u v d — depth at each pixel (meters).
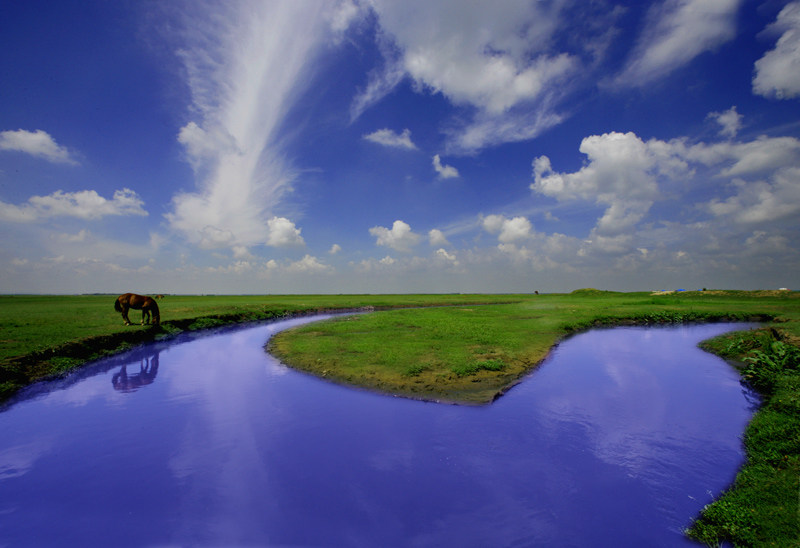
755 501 5.25
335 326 24.55
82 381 12.55
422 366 12.73
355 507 5.74
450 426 8.46
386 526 5.27
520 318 28.05
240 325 28.94
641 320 28.94
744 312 30.92
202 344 19.77
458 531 5.17
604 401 10.09
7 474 6.80
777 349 11.80
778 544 4.36
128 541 5.07
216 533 5.15
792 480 5.53
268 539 5.08
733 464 6.71
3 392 10.44
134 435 8.33
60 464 7.14
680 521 5.24
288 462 7.08
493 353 14.71
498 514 5.53
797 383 9.48
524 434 8.08
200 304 41.78
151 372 13.69
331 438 7.99
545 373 12.90
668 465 6.77
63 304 40.75
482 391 10.59
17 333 15.95
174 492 6.20
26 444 7.94
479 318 28.16
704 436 7.93
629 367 13.95
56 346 13.85
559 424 8.57
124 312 20.58
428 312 35.09
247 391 11.07
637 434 8.08
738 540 4.66
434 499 5.92
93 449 7.72
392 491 6.14
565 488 6.12
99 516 5.59
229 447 7.72
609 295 67.81
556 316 29.17
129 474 6.77
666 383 11.83
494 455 7.23
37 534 5.18
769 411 8.34
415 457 7.17
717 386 11.56
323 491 6.17
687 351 17.27
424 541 4.97
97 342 15.88
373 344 16.73
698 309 34.47
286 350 16.64
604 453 7.23
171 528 5.29
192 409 9.84
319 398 10.28
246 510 5.67
